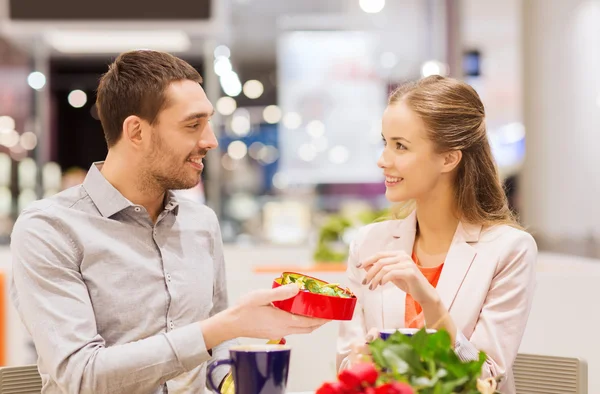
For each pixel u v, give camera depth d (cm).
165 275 151
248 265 419
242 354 107
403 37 705
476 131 163
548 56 532
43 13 426
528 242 164
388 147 162
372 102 735
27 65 687
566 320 255
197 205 168
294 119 740
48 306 135
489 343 152
